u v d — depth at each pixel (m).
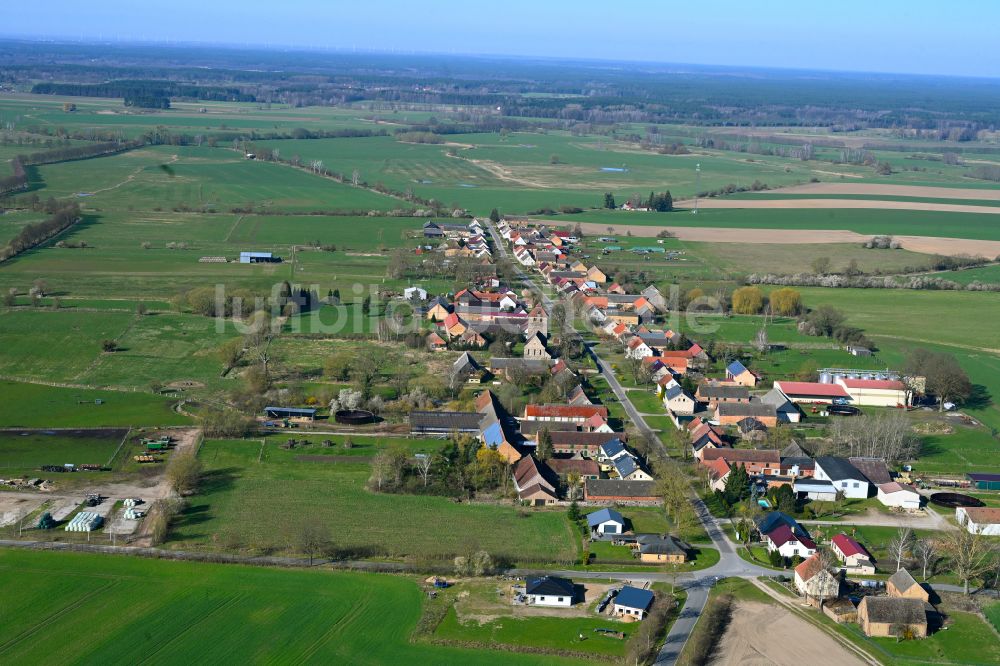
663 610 136.75
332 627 131.00
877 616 134.38
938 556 155.38
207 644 126.31
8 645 125.06
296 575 144.62
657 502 176.25
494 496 176.50
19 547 150.25
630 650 125.56
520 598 140.12
